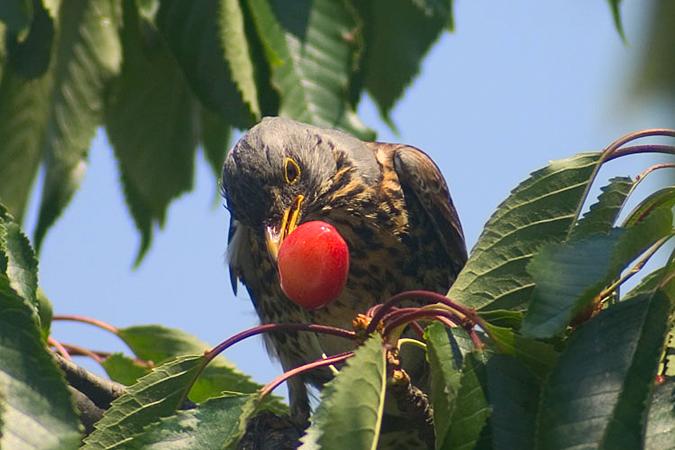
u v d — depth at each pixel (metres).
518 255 7.78
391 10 12.20
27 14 9.77
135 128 12.67
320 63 10.77
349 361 6.67
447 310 7.57
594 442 6.35
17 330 6.47
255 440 11.26
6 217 7.48
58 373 6.43
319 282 8.56
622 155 7.91
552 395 6.54
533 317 6.59
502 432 6.88
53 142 11.65
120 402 7.62
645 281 7.60
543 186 7.88
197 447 7.11
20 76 11.41
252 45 10.73
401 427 10.43
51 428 6.35
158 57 12.47
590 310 7.22
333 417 6.54
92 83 11.70
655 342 6.57
